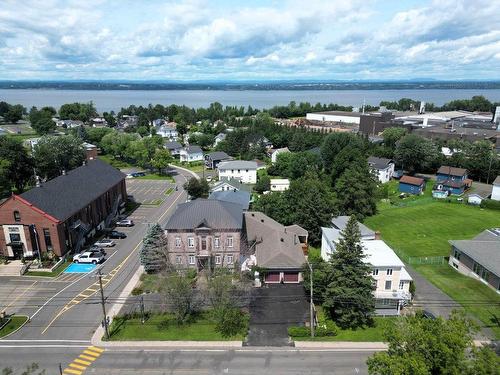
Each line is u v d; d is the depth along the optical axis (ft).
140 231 263.29
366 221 290.15
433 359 92.02
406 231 269.64
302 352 142.41
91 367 133.80
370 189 297.53
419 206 325.42
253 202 301.22
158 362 136.36
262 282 192.13
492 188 344.49
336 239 206.59
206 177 439.22
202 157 532.32
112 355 139.95
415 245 244.83
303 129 623.36
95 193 256.52
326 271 162.50
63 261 212.84
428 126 599.57
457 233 265.75
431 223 284.82
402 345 101.09
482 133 524.11
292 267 190.39
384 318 164.25
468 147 431.84
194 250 201.16
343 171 358.02
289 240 216.54
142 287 186.60
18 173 336.08
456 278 198.59
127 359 137.90
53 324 158.20
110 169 308.40
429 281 195.52
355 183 294.25
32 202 206.28
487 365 88.38
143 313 163.12
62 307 170.50
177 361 136.98
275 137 578.25
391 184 398.42
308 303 175.01
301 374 130.72
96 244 235.20
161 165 447.83
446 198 343.05
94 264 211.20
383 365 96.32
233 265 200.75
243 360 137.80
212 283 161.07
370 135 603.26
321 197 253.65
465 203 329.93
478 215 301.43
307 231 241.76
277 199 269.23
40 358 138.10
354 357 139.64
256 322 160.86
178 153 559.79
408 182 366.63
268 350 143.43
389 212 310.45
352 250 158.20
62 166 394.32
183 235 199.00
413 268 211.41
